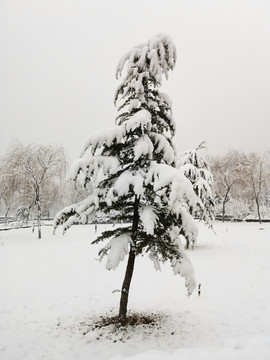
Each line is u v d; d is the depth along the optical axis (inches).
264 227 1518.2
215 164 2139.5
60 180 1332.4
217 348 230.7
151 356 211.3
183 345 304.0
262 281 523.8
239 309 402.0
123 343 309.7
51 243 1012.5
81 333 338.0
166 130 350.9
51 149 1217.4
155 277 582.6
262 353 209.5
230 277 558.6
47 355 293.4
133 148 327.0
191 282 319.3
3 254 797.2
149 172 301.6
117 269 648.4
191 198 278.4
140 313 396.2
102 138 303.7
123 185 296.4
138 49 325.4
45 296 474.0
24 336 335.3
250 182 2005.4
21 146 1178.0
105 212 341.1
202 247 888.3
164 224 331.6
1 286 524.1
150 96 340.8
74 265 680.4
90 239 1127.6
